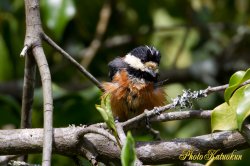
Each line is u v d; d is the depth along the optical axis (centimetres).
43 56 689
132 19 1336
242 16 1383
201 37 1373
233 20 1394
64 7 1011
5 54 1178
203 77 1327
